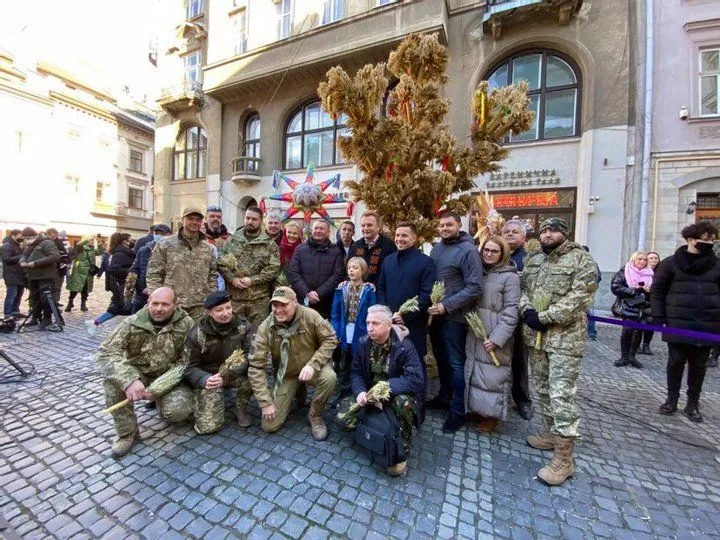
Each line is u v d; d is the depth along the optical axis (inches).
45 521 71.6
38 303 230.7
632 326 131.6
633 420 121.1
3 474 85.7
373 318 93.4
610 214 312.5
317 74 437.1
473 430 110.6
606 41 313.1
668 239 301.4
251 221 145.0
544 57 339.9
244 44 505.0
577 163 326.3
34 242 229.8
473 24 358.9
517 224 137.6
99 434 104.0
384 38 367.6
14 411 117.4
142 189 1111.0
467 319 102.3
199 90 533.6
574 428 84.9
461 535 69.2
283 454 95.0
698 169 292.4
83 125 937.5
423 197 146.2
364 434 86.7
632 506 78.2
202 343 102.8
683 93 296.8
